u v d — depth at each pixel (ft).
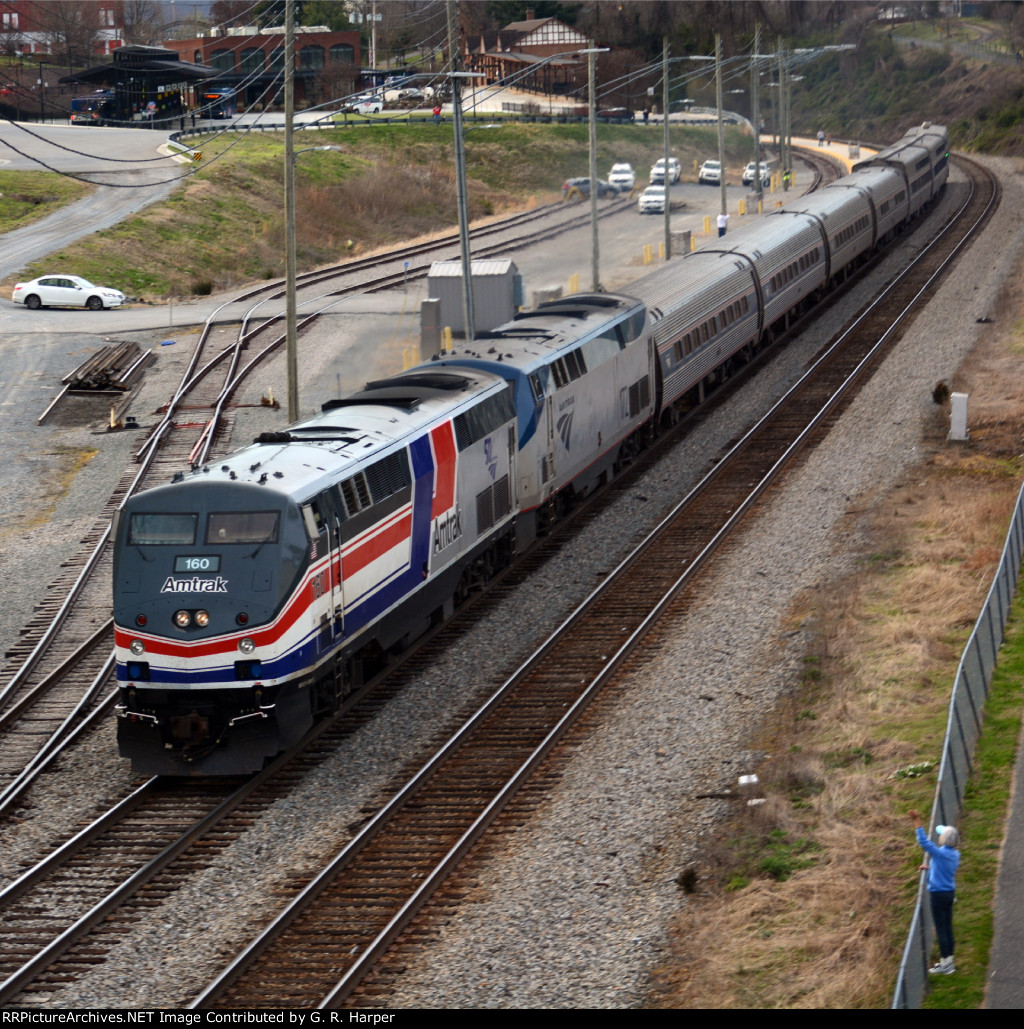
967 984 77.51
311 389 256.73
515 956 86.22
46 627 153.69
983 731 112.16
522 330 185.47
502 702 128.06
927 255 368.89
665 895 93.20
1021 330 267.59
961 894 87.25
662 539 173.06
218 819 107.86
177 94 607.37
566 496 188.03
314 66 645.51
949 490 179.42
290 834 104.99
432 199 572.10
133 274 388.78
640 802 107.04
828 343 277.85
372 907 92.99
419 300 344.08
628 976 83.56
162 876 98.89
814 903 89.51
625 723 121.90
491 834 103.09
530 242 453.17
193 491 114.52
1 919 93.25
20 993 83.97
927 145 463.01
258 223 472.85
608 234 473.26
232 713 112.68
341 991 81.87
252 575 111.86
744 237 293.23
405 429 136.67
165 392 260.21
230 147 503.20
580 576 162.50
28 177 470.80
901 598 146.72
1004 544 153.58
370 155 596.29
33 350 293.02
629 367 202.80
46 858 101.40
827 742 114.62
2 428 238.48
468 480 149.48
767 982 81.66
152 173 493.77
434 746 119.85
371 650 137.49
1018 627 134.41
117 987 84.38
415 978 84.02
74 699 134.31
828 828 99.81
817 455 203.21
